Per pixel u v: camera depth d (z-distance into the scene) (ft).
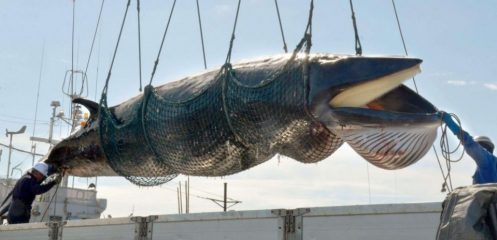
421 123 18.71
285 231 18.25
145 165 26.27
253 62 22.57
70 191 49.47
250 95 21.49
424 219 16.08
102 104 27.58
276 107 21.07
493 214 12.99
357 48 21.94
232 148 23.32
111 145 26.86
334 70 20.20
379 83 19.80
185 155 24.32
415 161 19.56
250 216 19.16
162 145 24.64
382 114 19.29
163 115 24.30
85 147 29.27
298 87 20.59
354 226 17.11
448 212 13.57
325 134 21.62
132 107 26.40
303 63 20.72
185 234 20.70
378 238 16.63
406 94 20.11
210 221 20.15
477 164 16.98
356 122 19.72
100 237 23.24
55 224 25.02
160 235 21.36
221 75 22.75
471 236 12.75
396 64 19.63
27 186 32.37
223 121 22.57
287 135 21.81
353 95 20.13
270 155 23.67
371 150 19.84
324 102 20.17
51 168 31.94
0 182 54.95
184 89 24.29
